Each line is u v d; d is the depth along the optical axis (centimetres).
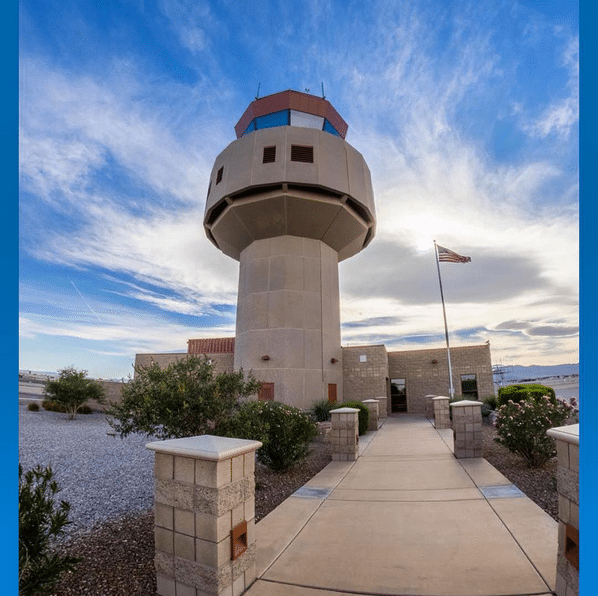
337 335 2445
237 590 372
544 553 434
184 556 367
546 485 700
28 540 344
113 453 1144
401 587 379
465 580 386
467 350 2689
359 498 682
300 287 2314
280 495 719
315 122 2545
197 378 734
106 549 475
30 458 1064
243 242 2486
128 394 700
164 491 385
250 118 2588
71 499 693
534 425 822
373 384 2361
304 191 2238
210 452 359
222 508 362
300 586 388
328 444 1372
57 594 373
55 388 1984
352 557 447
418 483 766
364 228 2509
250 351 2270
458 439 989
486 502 625
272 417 873
